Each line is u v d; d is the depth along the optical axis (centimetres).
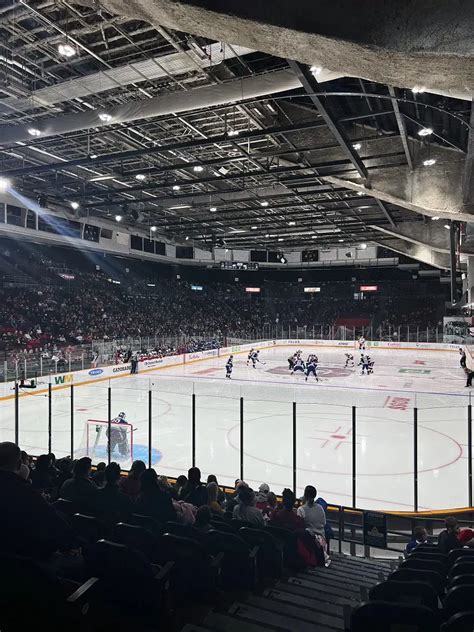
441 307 4831
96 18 921
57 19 924
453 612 270
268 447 1188
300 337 4369
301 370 2508
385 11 253
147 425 1420
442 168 1291
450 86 295
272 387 2092
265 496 650
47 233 2753
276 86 977
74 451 1166
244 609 331
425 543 540
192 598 340
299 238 3831
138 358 2614
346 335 4334
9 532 235
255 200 2433
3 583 235
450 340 3806
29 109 1295
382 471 1020
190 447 1191
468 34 244
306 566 479
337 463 1071
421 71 276
